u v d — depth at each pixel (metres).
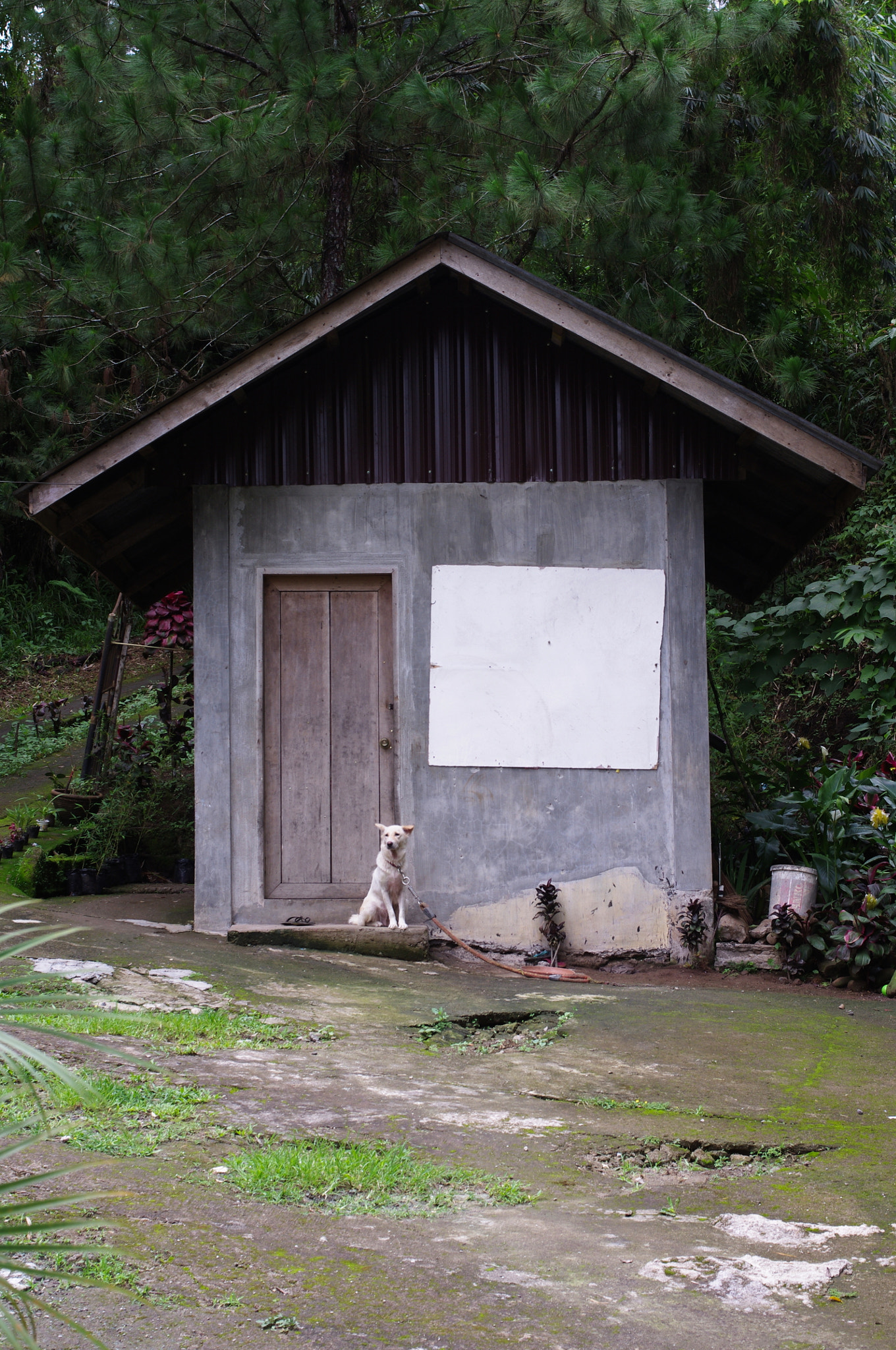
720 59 11.11
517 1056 4.95
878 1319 2.59
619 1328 2.48
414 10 13.22
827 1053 5.15
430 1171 3.37
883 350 14.50
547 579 7.49
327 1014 5.41
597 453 7.49
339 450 7.56
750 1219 3.19
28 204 11.07
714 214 11.94
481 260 6.98
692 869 7.32
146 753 10.52
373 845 7.54
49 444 15.20
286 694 7.62
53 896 8.91
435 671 7.52
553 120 10.38
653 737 7.40
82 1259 2.62
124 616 11.30
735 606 14.68
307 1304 2.50
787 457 7.09
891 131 14.38
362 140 11.41
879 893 6.89
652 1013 5.84
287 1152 3.38
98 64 10.62
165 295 10.76
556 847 7.41
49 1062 1.59
